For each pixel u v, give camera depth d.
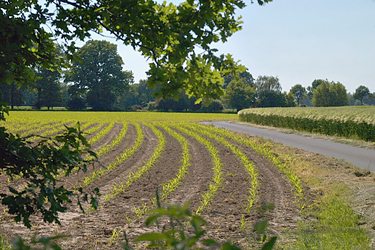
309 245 5.93
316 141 24.55
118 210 8.80
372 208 8.19
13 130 29.38
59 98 106.75
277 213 8.51
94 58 108.06
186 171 13.36
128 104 154.50
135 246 6.37
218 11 3.91
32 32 3.75
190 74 3.89
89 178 11.70
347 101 123.88
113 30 4.00
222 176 12.86
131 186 11.39
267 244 0.81
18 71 4.03
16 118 45.81
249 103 115.81
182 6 3.76
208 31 3.74
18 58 3.98
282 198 9.89
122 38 3.98
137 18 3.63
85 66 106.38
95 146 21.80
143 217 8.19
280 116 37.91
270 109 44.50
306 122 32.00
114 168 14.25
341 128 26.91
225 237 6.82
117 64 110.50
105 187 11.33
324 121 28.95
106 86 106.19
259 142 23.70
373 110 28.95
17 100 99.75
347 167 14.02
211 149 18.83
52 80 104.69
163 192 10.60
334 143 23.30
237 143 22.91
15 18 3.63
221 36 3.95
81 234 7.04
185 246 0.77
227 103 117.19
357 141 23.23
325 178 12.00
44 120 42.94
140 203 9.48
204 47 3.70
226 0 3.86
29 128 31.89
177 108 111.00
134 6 3.66
